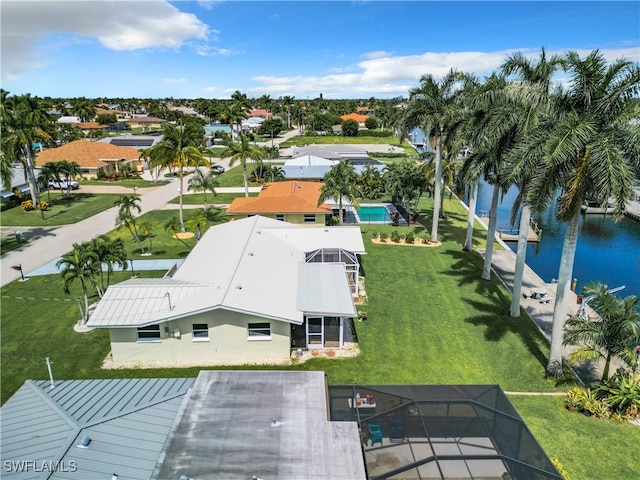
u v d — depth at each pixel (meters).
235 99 128.00
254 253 27.59
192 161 44.06
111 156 76.88
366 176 61.94
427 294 29.75
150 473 11.13
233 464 11.35
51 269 33.84
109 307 21.50
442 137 38.50
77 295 29.20
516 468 11.99
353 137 134.25
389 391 15.44
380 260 36.28
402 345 23.44
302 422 13.00
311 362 21.94
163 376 20.75
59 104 173.25
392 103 168.88
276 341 22.00
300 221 43.41
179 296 22.23
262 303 21.84
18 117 50.00
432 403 14.73
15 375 20.70
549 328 25.45
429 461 12.27
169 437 12.20
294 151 84.38
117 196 60.75
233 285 22.75
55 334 24.28
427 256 37.41
